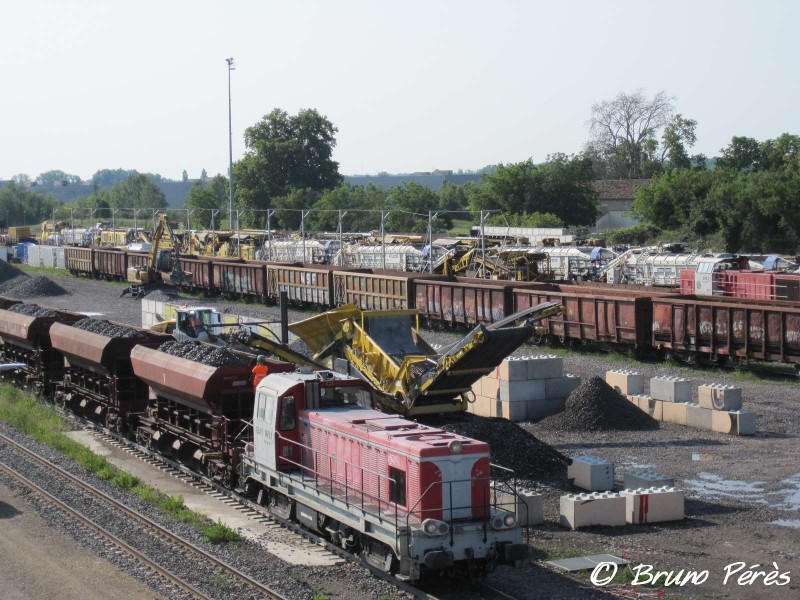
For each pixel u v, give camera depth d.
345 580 15.77
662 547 17.48
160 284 74.88
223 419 21.41
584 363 40.31
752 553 17.11
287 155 148.12
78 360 29.47
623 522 18.94
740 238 91.06
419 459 15.00
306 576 15.96
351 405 18.94
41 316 33.47
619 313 41.19
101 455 25.08
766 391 33.38
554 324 44.47
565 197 118.88
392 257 81.69
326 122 152.62
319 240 96.75
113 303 68.12
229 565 16.31
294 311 63.12
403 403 23.66
